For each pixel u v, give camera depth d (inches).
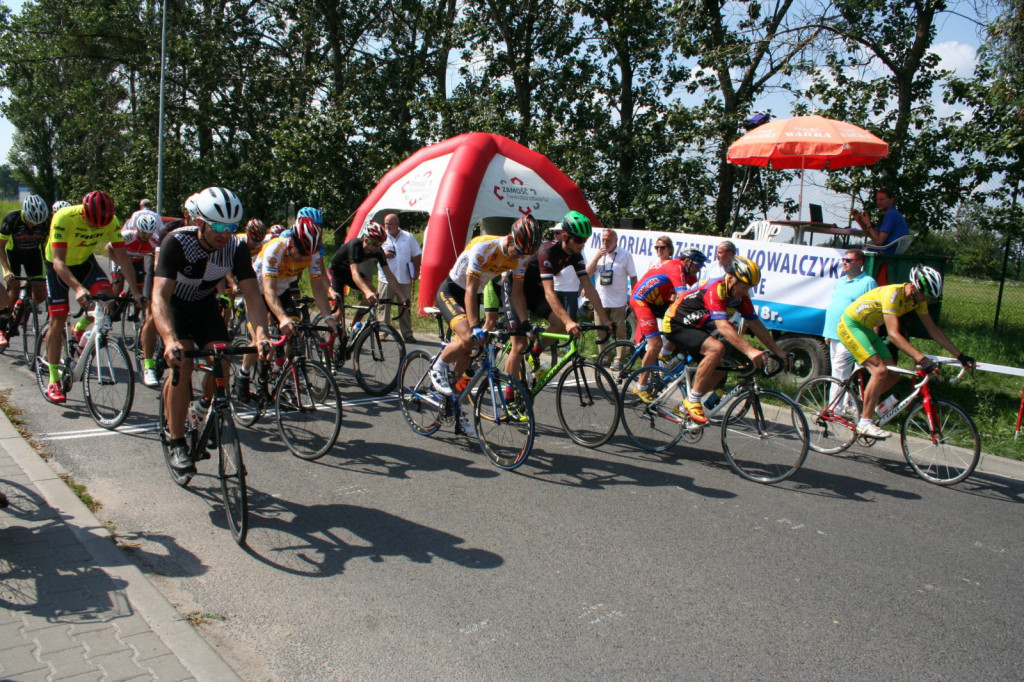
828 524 171.3
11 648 108.1
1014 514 181.6
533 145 661.3
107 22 923.4
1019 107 416.5
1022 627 128.3
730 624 126.2
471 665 112.3
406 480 190.5
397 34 863.1
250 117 933.2
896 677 112.6
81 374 229.3
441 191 445.4
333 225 772.6
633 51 649.6
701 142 586.9
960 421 201.5
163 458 197.8
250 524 160.2
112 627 114.9
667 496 185.6
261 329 160.4
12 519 152.9
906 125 473.7
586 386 223.8
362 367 276.8
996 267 534.9
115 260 241.1
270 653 114.2
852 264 254.5
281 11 890.7
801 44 507.8
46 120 1251.2
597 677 110.0
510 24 705.0
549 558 148.7
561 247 223.3
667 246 283.9
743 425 201.0
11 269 288.4
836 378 238.8
